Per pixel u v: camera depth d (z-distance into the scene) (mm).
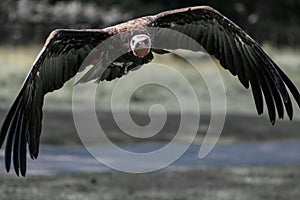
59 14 41688
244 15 46844
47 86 5840
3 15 41531
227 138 20547
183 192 13727
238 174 15406
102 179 14234
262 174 15523
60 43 5719
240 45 6410
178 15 6000
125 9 43000
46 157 15633
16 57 32375
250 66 6465
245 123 23016
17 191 12984
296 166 16500
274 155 18016
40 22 41438
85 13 41906
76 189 13438
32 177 13883
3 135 5879
